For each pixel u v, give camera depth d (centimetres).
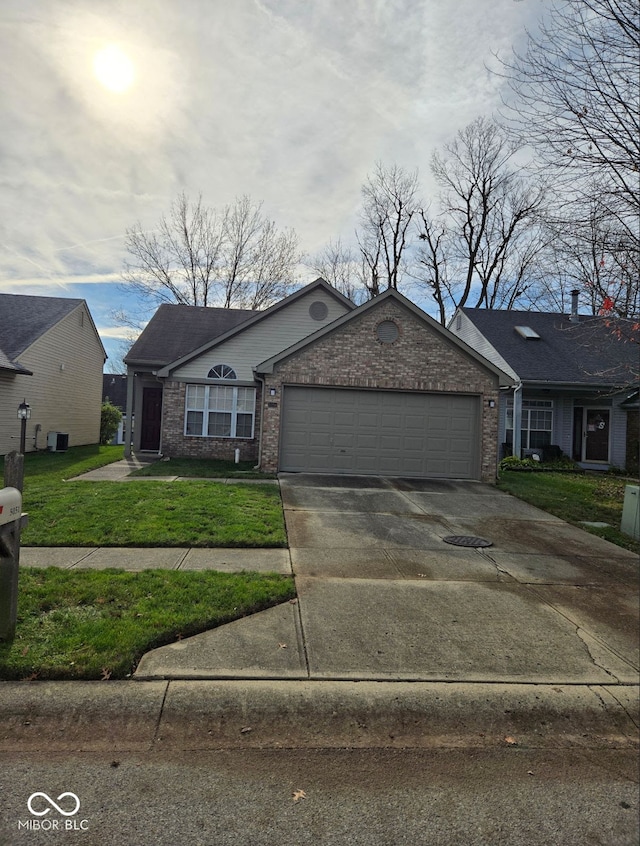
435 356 1291
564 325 2019
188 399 1638
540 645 425
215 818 244
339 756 295
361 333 1282
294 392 1281
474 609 493
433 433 1296
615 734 329
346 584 543
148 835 232
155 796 256
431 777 281
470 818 251
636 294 916
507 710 340
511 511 955
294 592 510
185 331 1867
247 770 279
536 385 1686
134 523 711
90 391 2348
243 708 325
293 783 270
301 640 412
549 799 268
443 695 347
